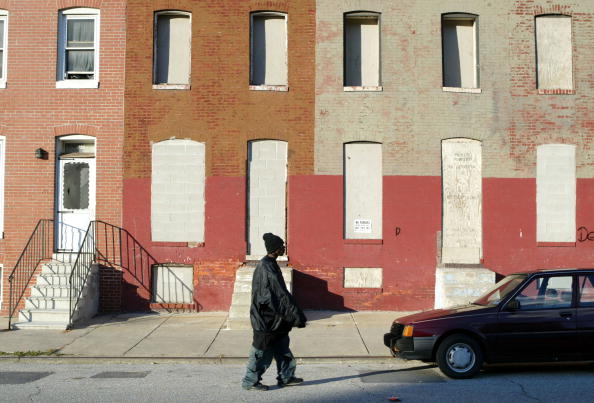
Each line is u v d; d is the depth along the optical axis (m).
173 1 15.67
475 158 15.49
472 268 14.57
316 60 15.58
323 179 15.39
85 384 8.86
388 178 15.35
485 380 8.98
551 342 9.02
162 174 15.45
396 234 15.28
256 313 8.20
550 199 15.38
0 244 15.28
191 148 15.48
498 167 15.41
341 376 9.37
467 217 15.38
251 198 15.49
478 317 9.11
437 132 15.43
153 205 15.43
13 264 15.26
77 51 15.77
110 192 15.40
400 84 15.52
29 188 15.38
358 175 15.48
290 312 8.06
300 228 15.32
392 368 10.02
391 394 8.16
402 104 15.48
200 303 15.23
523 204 15.35
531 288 9.27
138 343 11.76
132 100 15.51
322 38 15.61
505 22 15.67
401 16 15.66
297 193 15.35
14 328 13.08
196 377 9.35
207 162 15.41
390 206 15.33
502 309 9.13
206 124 15.47
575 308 9.12
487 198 15.34
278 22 15.80
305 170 15.41
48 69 15.55
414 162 15.39
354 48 15.78
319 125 15.47
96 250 15.27
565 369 9.77
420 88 15.50
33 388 8.60
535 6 15.70
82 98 15.50
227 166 15.43
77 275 14.14
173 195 15.43
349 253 15.25
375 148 15.55
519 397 7.94
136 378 9.29
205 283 15.27
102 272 15.27
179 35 15.86
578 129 15.47
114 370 9.95
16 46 15.60
